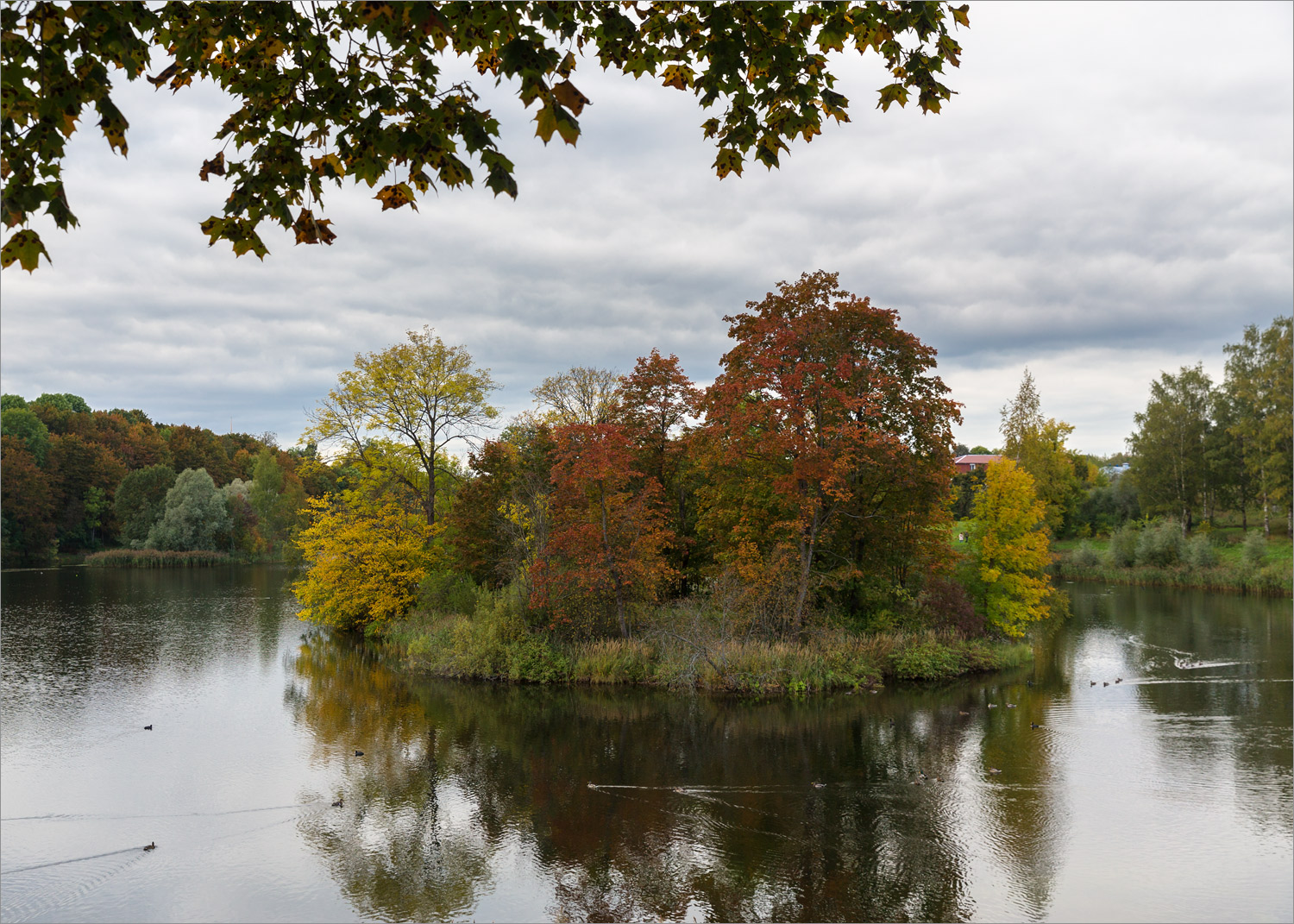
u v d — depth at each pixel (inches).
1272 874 420.8
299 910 386.9
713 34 174.7
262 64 155.3
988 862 439.2
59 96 135.4
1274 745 656.4
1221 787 555.8
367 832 481.4
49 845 461.1
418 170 155.7
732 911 387.5
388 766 604.1
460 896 401.7
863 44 193.9
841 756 629.6
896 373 1010.7
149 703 793.6
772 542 1028.5
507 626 962.1
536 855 449.4
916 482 964.0
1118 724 722.8
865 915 381.7
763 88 191.5
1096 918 376.5
